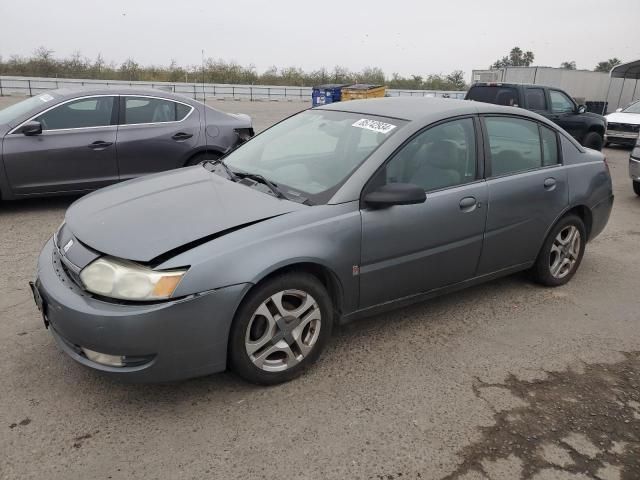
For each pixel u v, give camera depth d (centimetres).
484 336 367
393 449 255
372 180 318
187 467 240
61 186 635
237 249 269
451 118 364
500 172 386
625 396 303
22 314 374
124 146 655
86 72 3703
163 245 263
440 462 247
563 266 453
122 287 254
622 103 2605
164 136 677
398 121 354
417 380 312
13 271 452
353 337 359
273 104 2939
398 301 347
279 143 396
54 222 598
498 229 384
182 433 261
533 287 453
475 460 250
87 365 263
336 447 255
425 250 344
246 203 305
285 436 261
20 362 316
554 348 355
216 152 718
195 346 264
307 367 311
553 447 260
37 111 621
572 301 429
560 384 313
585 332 379
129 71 3828
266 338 288
